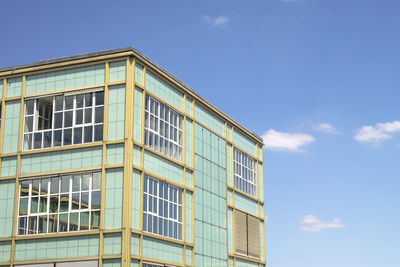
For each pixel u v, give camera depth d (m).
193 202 38.75
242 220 47.31
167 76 37.16
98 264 30.42
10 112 35.28
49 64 34.84
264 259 50.59
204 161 41.62
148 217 33.03
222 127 45.91
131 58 33.25
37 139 34.31
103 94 33.28
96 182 31.97
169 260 34.84
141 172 32.62
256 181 51.72
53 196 32.78
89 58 33.91
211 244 40.84
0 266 32.53
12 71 35.69
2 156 34.47
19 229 33.00
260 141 53.44
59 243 31.72
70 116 33.84
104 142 32.12
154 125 35.16
